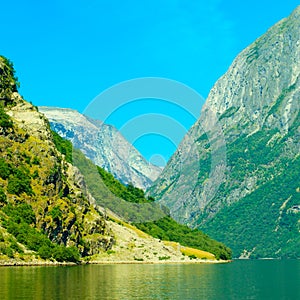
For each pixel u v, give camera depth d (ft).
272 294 441.27
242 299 402.72
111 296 384.68
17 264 607.78
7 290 386.52
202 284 509.35
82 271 586.45
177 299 387.75
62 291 394.52
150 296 397.19
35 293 375.45
